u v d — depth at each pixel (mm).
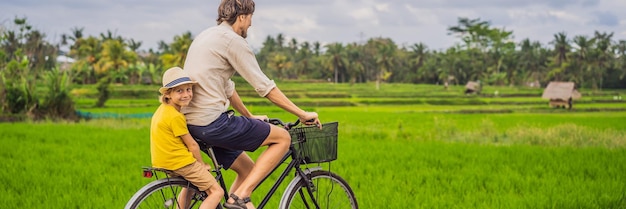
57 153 12625
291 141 4555
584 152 13125
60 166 10344
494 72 119062
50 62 35906
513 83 119250
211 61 4172
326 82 120688
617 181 8695
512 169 10375
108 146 14336
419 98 88500
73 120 29891
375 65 133000
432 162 11312
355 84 116812
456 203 7148
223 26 4266
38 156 11969
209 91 4184
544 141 17125
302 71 128875
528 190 8086
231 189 4680
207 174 4305
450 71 120125
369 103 80562
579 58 106562
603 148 14250
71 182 8523
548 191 7711
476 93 96688
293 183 4613
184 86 4082
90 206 6672
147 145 14734
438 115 43281
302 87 106375
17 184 8375
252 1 4305
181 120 4141
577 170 10125
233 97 4523
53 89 30984
